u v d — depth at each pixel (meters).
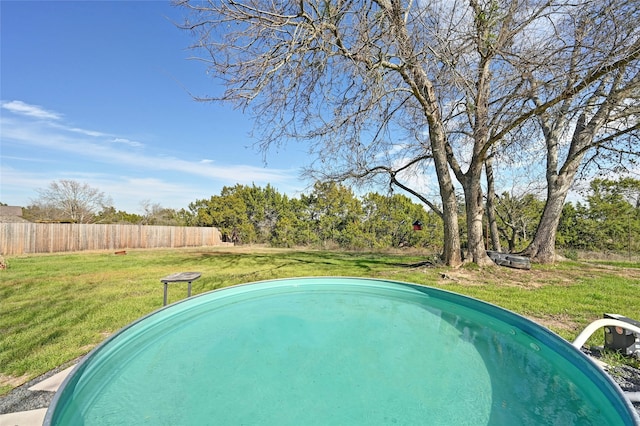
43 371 2.85
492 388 2.42
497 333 3.60
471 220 7.79
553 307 4.61
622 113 6.24
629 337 2.99
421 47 6.05
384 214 17.14
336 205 17.95
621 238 12.57
